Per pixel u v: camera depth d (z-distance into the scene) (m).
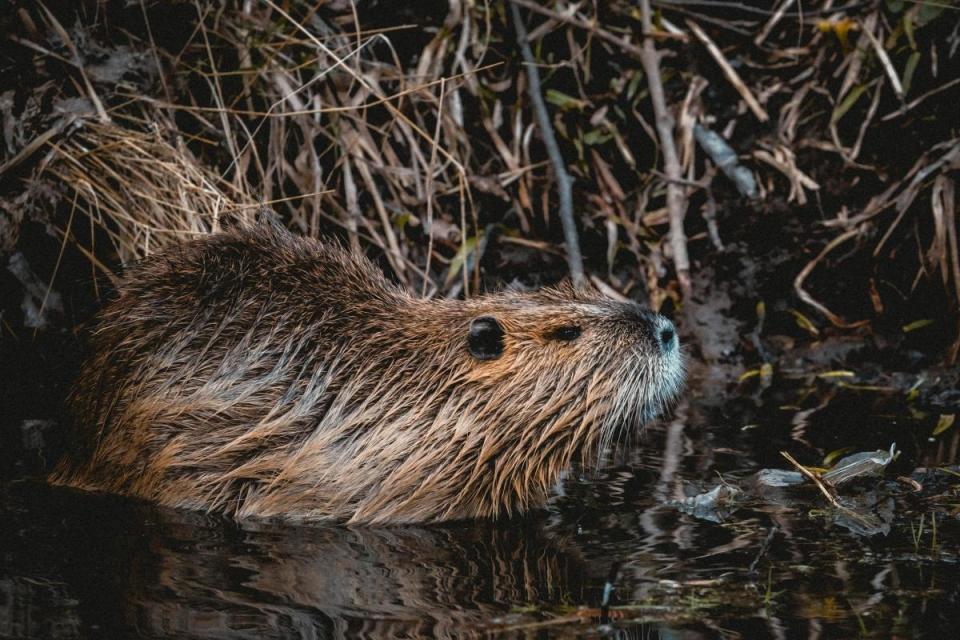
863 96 8.66
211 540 4.67
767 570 4.18
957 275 7.66
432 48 8.36
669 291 8.18
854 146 8.52
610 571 4.20
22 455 5.89
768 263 8.18
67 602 3.80
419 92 8.23
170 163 7.02
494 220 8.29
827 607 3.79
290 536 4.84
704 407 6.98
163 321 5.43
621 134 8.69
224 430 5.30
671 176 8.24
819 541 4.54
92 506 5.11
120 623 3.61
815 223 8.21
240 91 7.87
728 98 8.78
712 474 5.60
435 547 4.66
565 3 8.88
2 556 4.31
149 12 7.78
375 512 5.21
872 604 3.81
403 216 7.88
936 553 4.37
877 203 8.16
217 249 5.63
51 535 4.62
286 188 7.84
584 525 4.89
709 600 3.87
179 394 5.32
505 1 8.62
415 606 3.83
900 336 7.86
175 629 3.57
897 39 8.66
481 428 5.35
